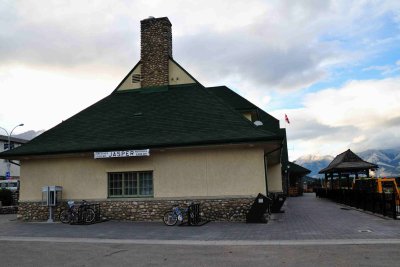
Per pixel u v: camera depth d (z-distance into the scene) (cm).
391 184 2266
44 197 1920
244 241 1152
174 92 2197
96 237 1320
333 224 1521
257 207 1641
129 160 1853
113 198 1855
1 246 1168
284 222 1644
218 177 1747
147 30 2319
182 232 1392
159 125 1936
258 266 820
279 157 2517
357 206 2353
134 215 1814
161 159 1817
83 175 1909
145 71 2281
